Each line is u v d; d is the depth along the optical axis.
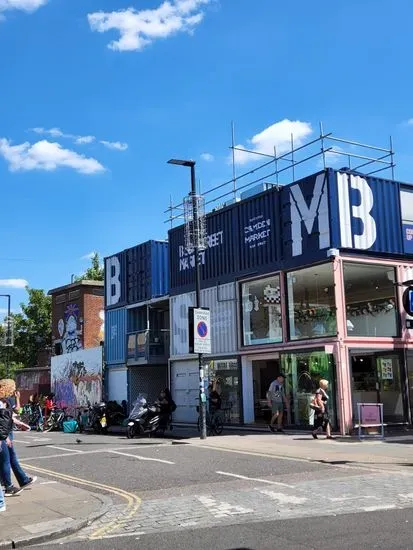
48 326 48.00
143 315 27.91
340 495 8.73
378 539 6.29
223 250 22.19
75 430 25.03
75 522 7.56
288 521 7.27
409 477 10.22
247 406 20.62
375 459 12.30
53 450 16.45
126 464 12.89
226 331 21.69
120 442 18.17
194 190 19.05
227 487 9.77
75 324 39.62
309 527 6.93
